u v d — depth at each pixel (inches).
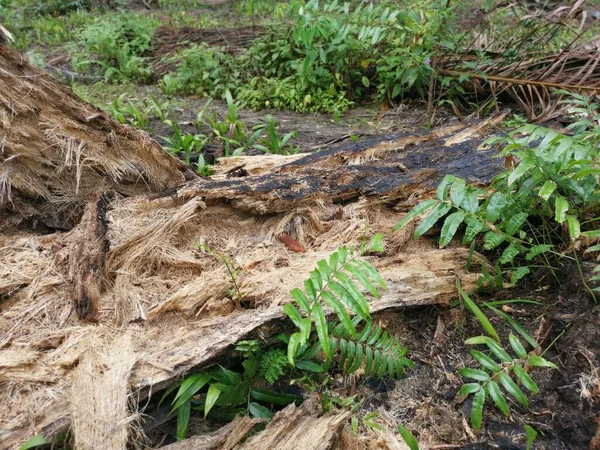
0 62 101.6
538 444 74.0
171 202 106.3
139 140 114.7
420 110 207.9
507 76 188.5
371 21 204.7
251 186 106.4
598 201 90.6
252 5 363.6
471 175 109.9
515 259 98.0
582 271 88.5
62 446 70.9
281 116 212.5
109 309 88.2
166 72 263.0
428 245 103.4
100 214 104.1
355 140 159.5
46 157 106.3
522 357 73.6
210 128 194.2
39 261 95.0
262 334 82.7
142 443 74.0
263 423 75.4
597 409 73.3
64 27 338.6
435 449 75.0
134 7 393.4
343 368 84.7
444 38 200.8
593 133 97.7
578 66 183.9
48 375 75.7
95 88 255.3
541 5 257.6
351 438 74.8
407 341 91.0
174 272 96.7
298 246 101.7
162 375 76.3
